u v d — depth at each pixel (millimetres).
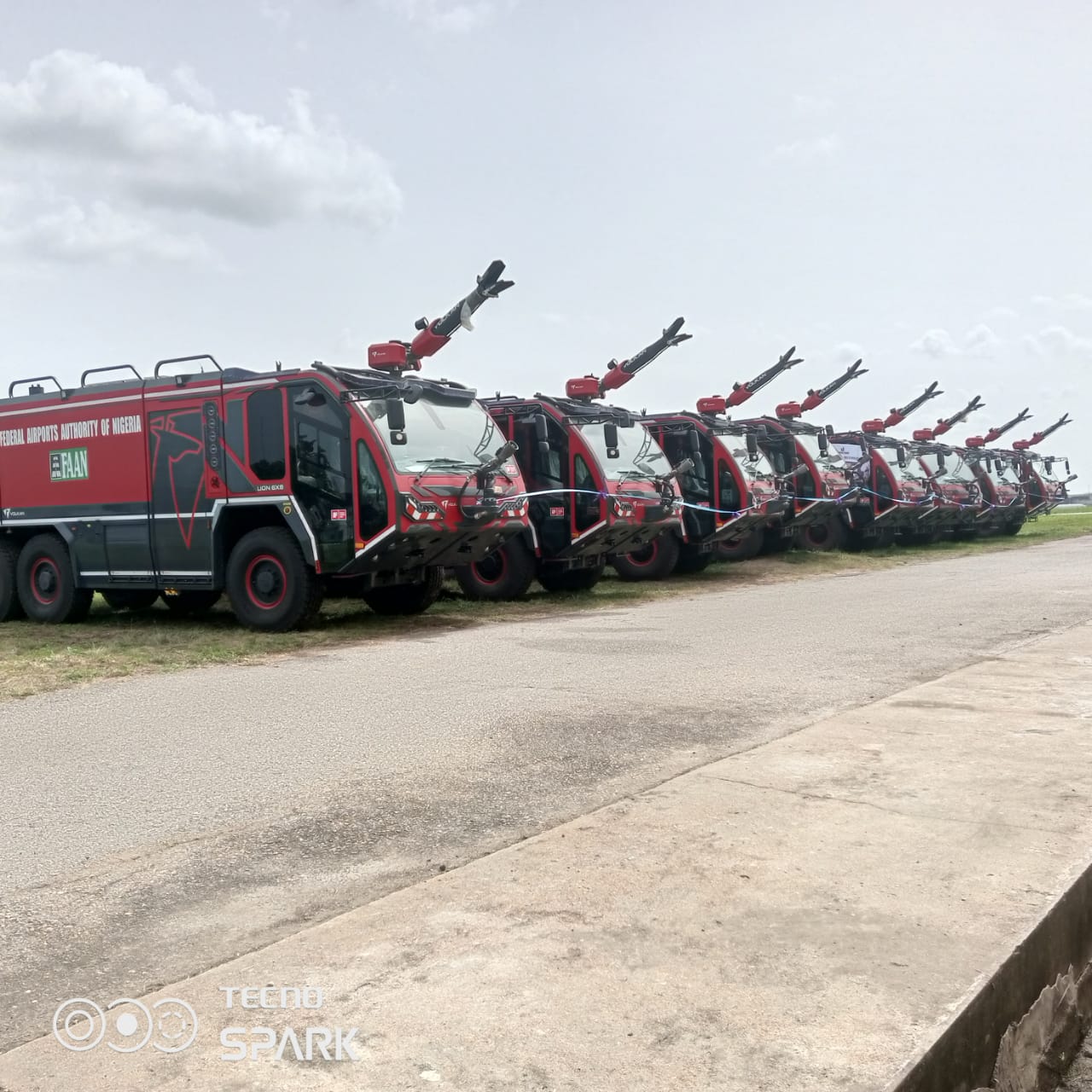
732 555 21719
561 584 16391
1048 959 3156
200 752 5906
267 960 3029
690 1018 2609
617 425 16469
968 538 30438
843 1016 2600
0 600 13859
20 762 5789
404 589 13148
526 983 2812
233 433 11852
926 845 3775
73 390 13094
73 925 3521
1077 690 6578
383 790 5016
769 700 6887
